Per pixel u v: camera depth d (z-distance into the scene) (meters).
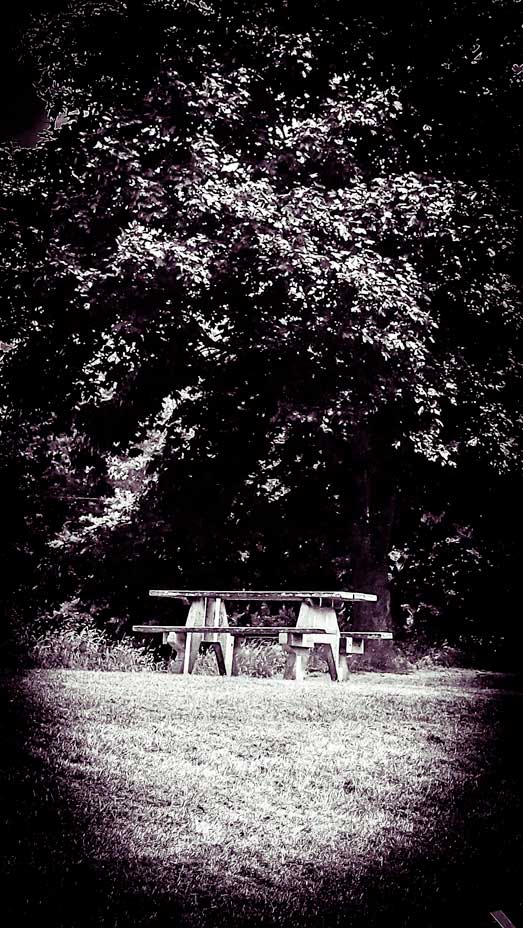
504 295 20.48
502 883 9.05
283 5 21.34
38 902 7.89
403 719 11.67
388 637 15.01
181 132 20.55
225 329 20.45
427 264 20.12
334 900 8.46
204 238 19.56
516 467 20.22
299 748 10.58
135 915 7.93
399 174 20.44
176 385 21.22
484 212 20.08
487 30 21.19
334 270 18.33
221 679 13.66
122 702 11.38
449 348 20.03
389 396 18.78
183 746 10.35
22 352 21.27
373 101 20.08
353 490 20.66
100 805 9.15
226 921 8.02
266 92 21.16
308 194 19.17
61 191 21.02
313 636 14.59
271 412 20.53
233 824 9.19
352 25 21.09
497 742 11.12
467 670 20.97
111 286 19.73
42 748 9.90
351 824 9.42
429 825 9.55
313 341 19.11
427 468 20.88
